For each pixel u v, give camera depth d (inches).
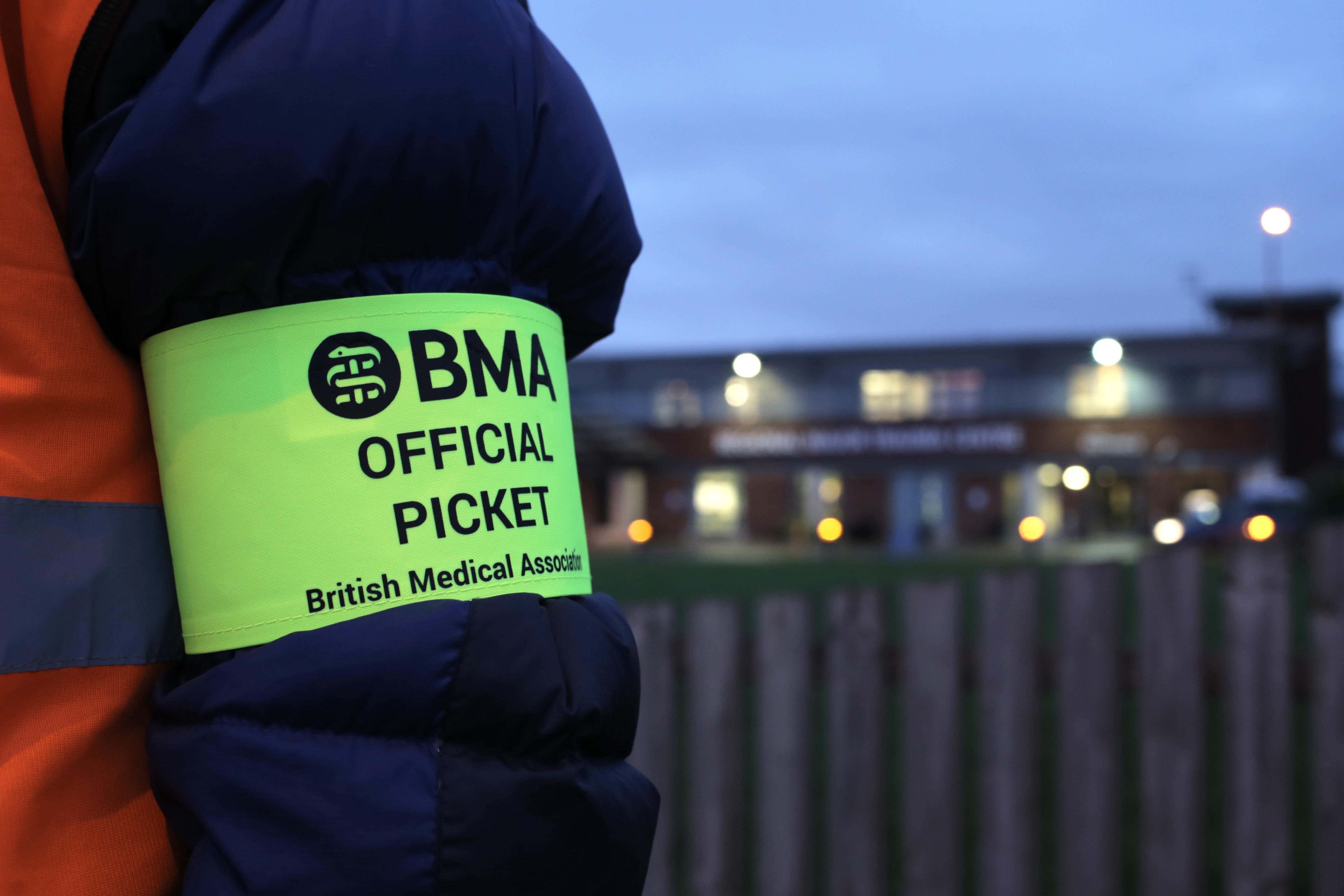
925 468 1104.2
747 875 109.1
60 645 21.2
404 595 21.6
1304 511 606.2
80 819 21.5
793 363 1140.5
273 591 21.4
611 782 23.2
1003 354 1081.4
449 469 22.3
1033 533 911.7
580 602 24.6
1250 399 1025.5
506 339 23.6
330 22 21.7
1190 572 86.7
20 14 21.9
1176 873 85.3
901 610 89.3
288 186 20.7
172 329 22.1
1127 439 1051.9
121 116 21.4
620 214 27.6
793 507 1197.7
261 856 20.1
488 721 21.1
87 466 22.1
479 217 23.2
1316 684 85.0
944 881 87.0
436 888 20.2
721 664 89.3
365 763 20.6
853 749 88.3
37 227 21.6
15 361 21.1
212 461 21.8
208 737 20.8
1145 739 86.3
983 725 88.0
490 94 23.1
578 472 26.0
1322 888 84.4
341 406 21.8
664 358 1158.3
